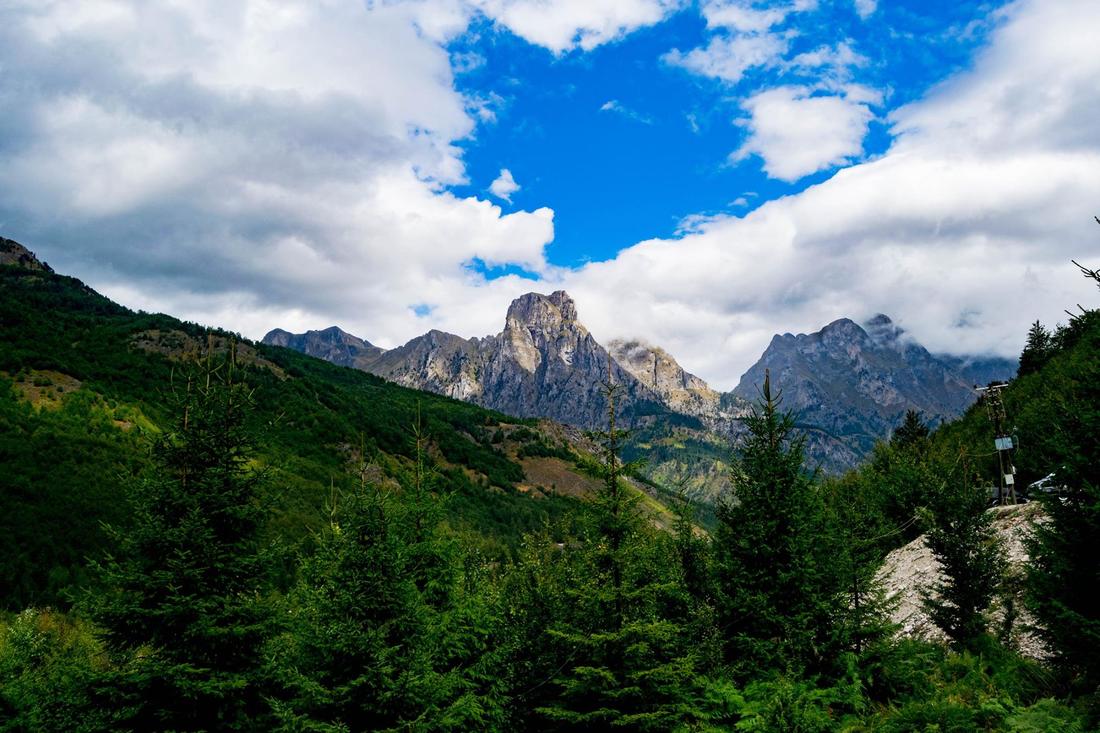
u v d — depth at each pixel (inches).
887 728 456.1
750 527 655.8
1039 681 507.5
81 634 624.7
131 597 509.4
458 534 622.8
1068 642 452.4
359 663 455.8
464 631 550.0
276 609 537.0
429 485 594.2
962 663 594.2
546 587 609.9
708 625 606.5
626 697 529.0
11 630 596.7
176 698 494.3
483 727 503.8
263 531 578.6
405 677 435.5
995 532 805.2
